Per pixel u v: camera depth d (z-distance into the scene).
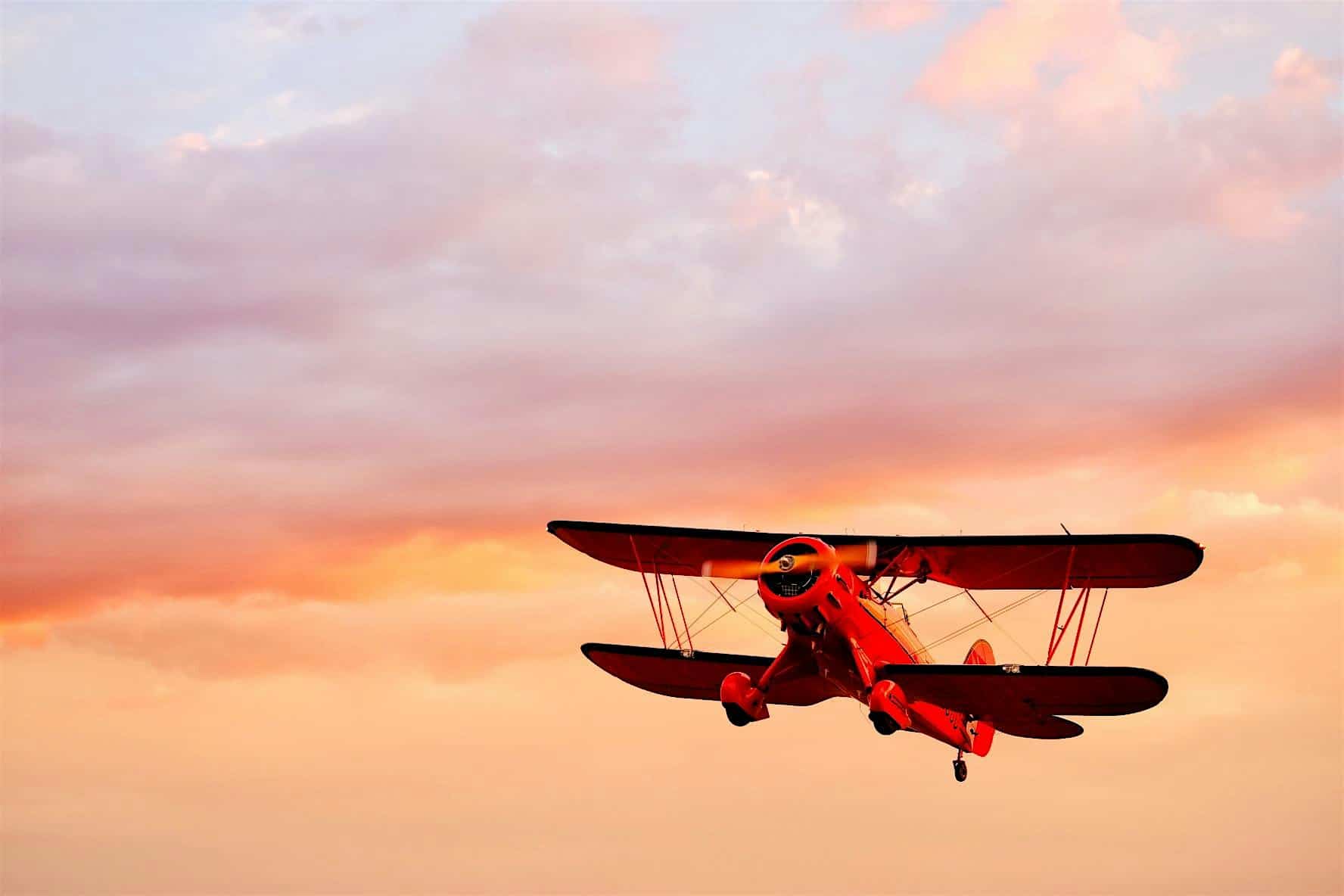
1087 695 20.23
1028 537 21.41
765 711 20.28
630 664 23.00
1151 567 21.45
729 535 22.36
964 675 19.86
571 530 22.89
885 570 22.50
